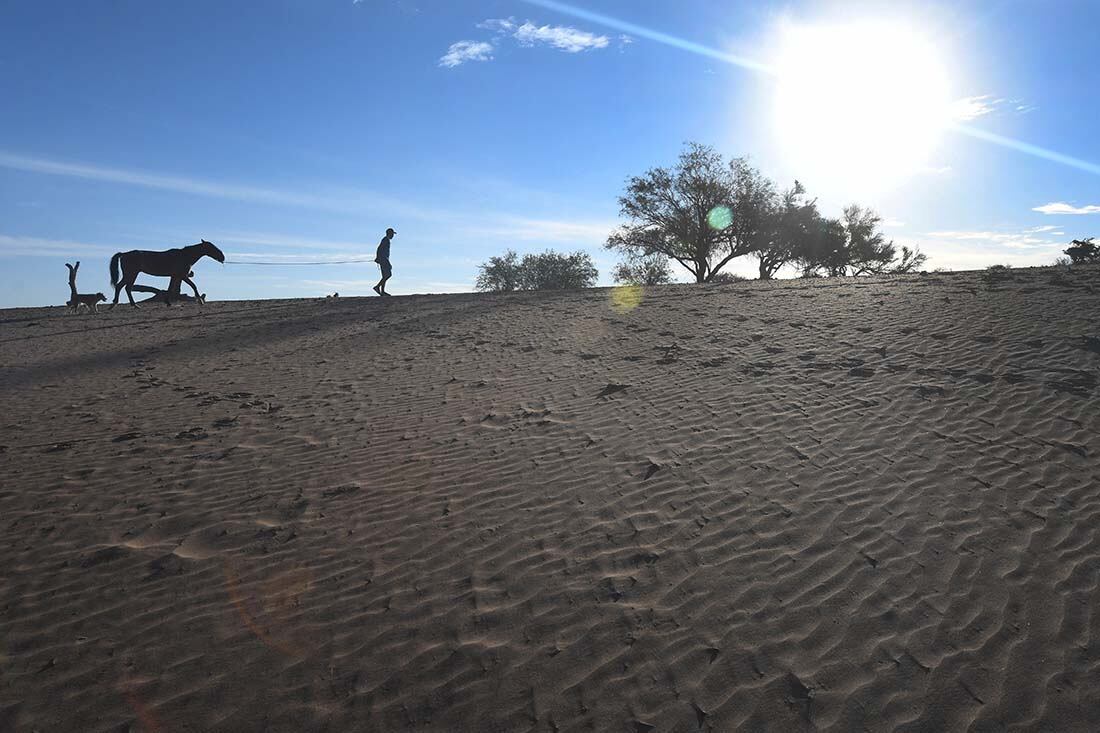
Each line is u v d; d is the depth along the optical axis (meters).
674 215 42.06
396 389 9.87
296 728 3.47
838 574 4.62
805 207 41.47
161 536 5.42
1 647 4.07
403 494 6.11
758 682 3.69
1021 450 6.41
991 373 8.58
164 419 8.67
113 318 20.50
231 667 3.89
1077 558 4.66
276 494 6.18
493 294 22.05
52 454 7.36
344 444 7.51
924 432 6.96
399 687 3.73
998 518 5.23
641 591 4.54
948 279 15.74
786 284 18.41
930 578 4.53
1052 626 4.01
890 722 3.39
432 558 5.02
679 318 13.99
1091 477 5.80
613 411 8.21
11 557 5.11
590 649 3.99
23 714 3.55
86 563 5.00
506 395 9.19
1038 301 11.91
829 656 3.86
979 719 3.38
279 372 11.46
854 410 7.71
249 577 4.81
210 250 23.36
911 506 5.48
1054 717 3.37
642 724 3.44
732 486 5.99
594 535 5.27
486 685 3.73
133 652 4.02
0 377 11.66
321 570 4.89
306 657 3.97
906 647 3.90
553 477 6.35
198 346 14.58
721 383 9.11
